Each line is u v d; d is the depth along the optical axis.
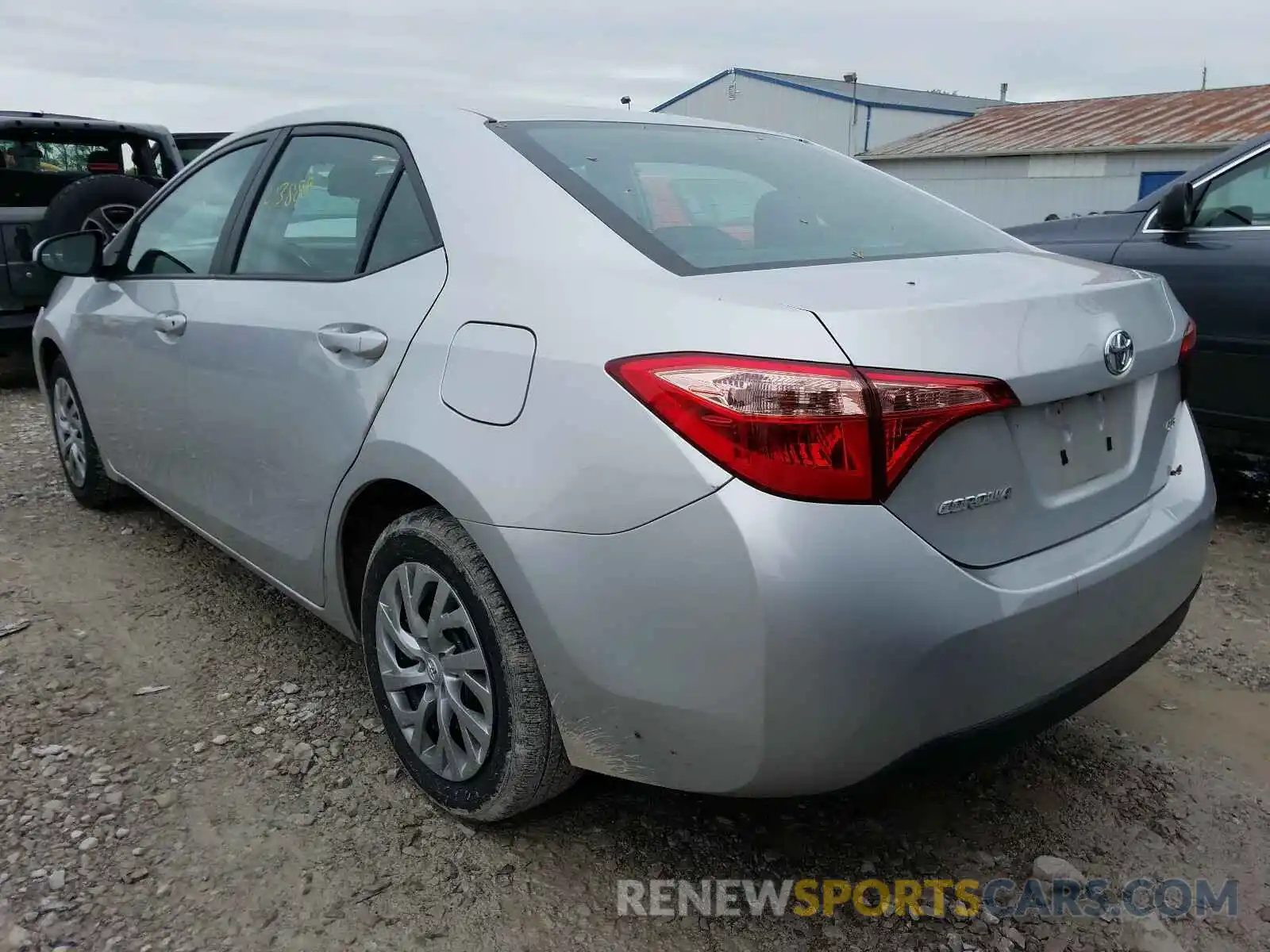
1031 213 21.94
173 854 2.17
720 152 2.62
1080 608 1.87
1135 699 2.89
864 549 1.62
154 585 3.57
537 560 1.86
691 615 1.69
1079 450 1.98
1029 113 25.77
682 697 1.74
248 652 3.09
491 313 2.03
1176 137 19.84
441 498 2.03
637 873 2.16
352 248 2.52
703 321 1.73
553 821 2.32
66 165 7.94
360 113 2.73
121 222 6.27
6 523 4.18
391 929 1.99
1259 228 3.99
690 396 1.67
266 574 2.88
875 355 1.64
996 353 1.74
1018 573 1.81
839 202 2.52
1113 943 1.99
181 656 3.06
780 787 1.76
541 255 2.06
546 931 2.00
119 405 3.55
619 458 1.75
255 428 2.68
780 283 1.85
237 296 2.80
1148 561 2.03
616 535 1.75
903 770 1.75
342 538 2.46
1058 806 2.41
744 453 1.63
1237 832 2.31
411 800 2.38
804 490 1.62
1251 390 3.99
